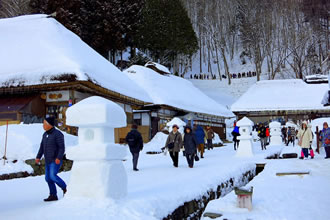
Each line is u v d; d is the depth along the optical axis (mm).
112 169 5609
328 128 14086
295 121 40812
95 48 40031
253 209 5762
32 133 11703
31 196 6664
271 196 6695
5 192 7176
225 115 38875
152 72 33688
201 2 76938
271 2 70062
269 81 44469
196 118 32656
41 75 15938
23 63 17062
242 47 77438
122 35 44312
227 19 78438
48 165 5996
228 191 9172
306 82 45000
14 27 20031
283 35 65500
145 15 45875
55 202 5441
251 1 69688
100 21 39469
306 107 39156
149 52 53438
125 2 43438
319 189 7379
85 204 5141
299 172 9500
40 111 17109
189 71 72750
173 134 12078
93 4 39625
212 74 71750
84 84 16438
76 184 5539
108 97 19766
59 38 19031
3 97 17422
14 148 10938
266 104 40688
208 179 8320
